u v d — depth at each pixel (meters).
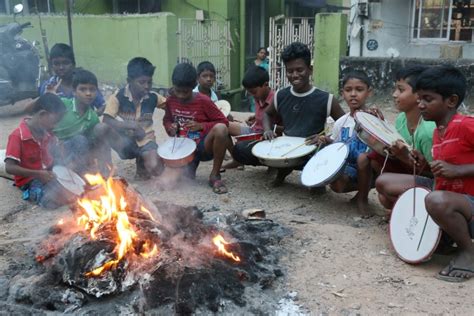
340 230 3.97
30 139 4.50
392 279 3.18
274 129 5.27
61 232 3.59
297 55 4.80
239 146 5.17
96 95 5.31
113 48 12.74
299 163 4.73
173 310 2.69
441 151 3.23
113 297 2.86
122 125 5.12
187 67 5.07
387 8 12.12
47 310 2.82
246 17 14.06
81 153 4.95
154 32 11.71
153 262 2.94
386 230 4.02
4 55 8.84
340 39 11.84
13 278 3.11
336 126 4.75
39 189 4.61
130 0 14.08
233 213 4.14
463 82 3.13
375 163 4.24
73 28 13.36
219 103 6.81
